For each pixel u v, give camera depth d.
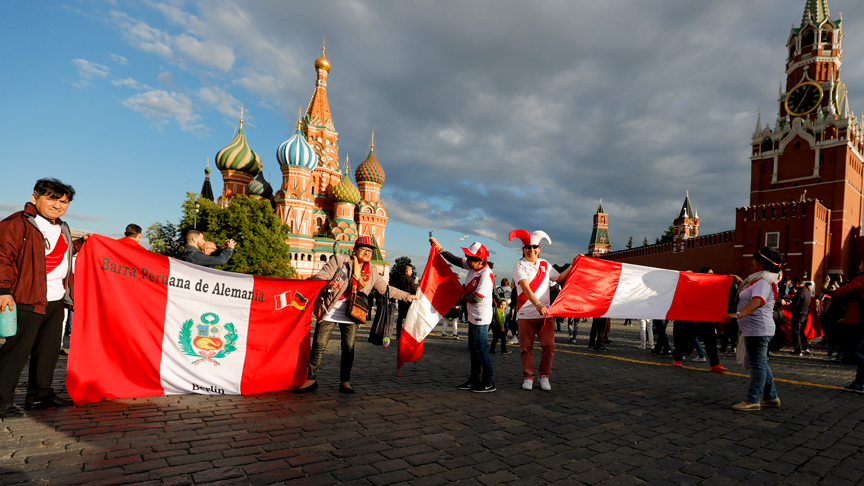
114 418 3.91
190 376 4.86
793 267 32.25
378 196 66.81
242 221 35.84
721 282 7.08
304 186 54.12
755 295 4.87
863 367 6.07
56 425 3.67
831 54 40.59
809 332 14.34
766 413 4.84
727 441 3.84
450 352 9.66
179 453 3.13
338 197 58.69
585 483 2.90
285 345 5.23
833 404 5.40
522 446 3.55
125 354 4.59
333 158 65.25
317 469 2.94
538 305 5.57
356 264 5.36
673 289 6.95
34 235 3.94
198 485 2.64
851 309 6.22
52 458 2.96
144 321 4.71
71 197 4.31
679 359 8.36
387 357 8.35
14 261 3.83
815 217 31.91
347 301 5.29
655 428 4.16
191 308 4.93
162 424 3.79
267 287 5.23
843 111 38.06
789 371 8.19
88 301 4.45
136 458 3.01
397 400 4.95
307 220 54.06
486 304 5.59
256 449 3.27
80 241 6.31
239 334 5.07
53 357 4.24
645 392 5.80
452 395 5.29
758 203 42.97
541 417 4.42
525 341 5.86
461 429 3.93
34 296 3.90
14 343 3.85
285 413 4.27
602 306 6.55
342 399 4.91
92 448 3.17
